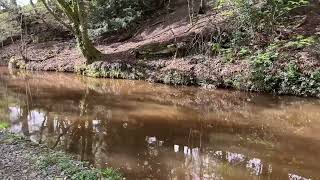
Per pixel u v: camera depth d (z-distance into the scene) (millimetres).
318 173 7180
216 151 8383
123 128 10070
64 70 19656
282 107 11828
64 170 6559
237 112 11461
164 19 20438
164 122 10539
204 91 14266
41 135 9484
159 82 15945
